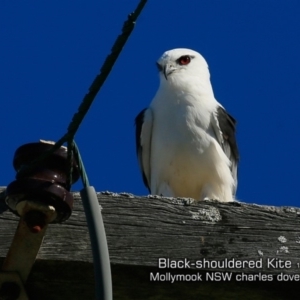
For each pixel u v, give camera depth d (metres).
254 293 6.09
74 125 5.02
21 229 5.58
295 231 6.16
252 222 6.19
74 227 6.02
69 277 5.98
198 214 6.20
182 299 6.21
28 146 5.63
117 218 6.13
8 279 5.82
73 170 5.52
